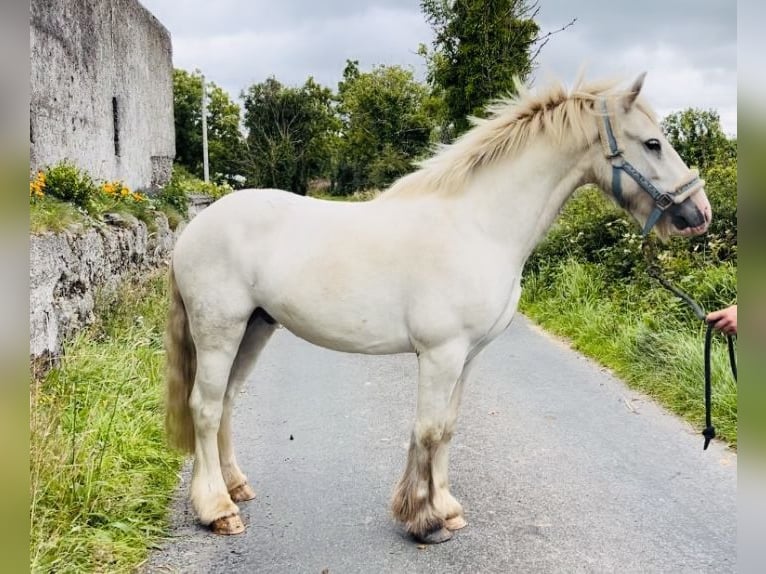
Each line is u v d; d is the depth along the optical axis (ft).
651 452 12.92
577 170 9.58
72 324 15.87
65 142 27.86
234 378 11.09
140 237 24.91
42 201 18.98
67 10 28.25
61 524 8.93
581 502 10.91
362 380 18.25
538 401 16.15
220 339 9.98
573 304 24.36
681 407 15.08
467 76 36.55
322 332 9.70
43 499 9.23
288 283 9.54
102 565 8.66
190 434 10.52
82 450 10.59
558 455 12.86
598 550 9.44
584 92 9.48
